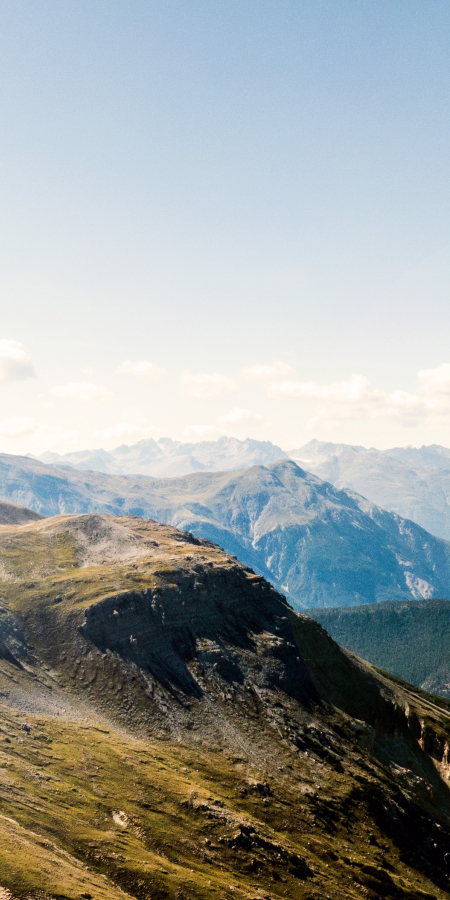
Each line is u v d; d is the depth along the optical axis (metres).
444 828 177.00
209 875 104.50
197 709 166.25
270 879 112.75
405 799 170.00
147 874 94.62
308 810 145.12
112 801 114.06
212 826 119.69
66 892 77.81
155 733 151.25
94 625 172.12
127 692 159.25
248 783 144.75
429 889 135.38
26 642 163.75
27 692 144.38
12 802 99.94
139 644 175.50
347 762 175.50
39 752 120.69
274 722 175.88
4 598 179.00
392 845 147.25
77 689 155.38
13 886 74.75
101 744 133.88
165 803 120.44
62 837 96.44
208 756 151.00
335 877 124.50
